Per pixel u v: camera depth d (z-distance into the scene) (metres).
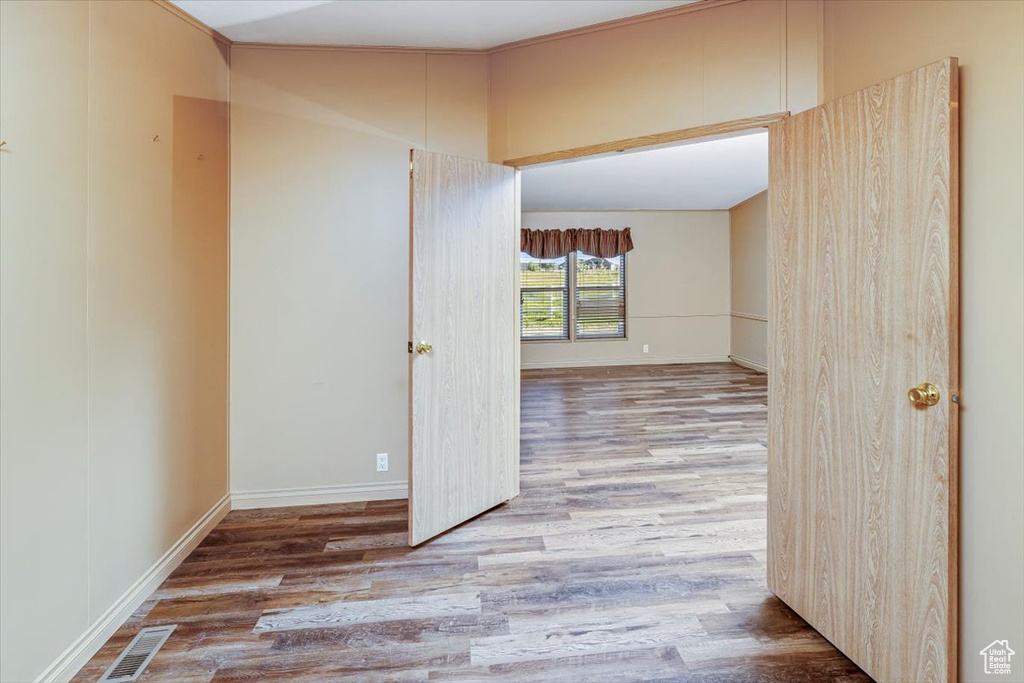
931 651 1.51
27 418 1.58
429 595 2.19
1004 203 1.41
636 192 6.97
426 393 2.62
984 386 1.46
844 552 1.78
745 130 2.42
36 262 1.62
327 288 3.05
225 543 2.63
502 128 3.05
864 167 1.68
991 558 1.45
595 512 3.01
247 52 2.94
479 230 2.87
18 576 1.55
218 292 2.85
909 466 1.55
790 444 2.02
